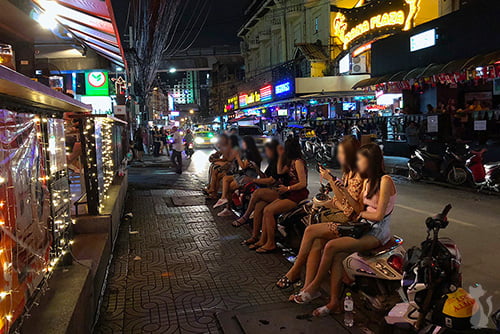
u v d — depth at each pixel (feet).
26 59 21.52
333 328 11.82
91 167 18.03
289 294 14.39
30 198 8.99
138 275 16.39
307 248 13.93
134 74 77.15
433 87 59.72
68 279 11.41
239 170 25.89
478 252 18.81
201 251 19.31
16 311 7.88
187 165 63.77
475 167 34.47
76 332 9.78
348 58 84.07
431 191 35.81
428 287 9.45
